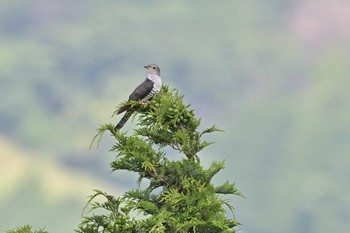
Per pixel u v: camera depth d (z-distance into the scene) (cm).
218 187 1708
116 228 1648
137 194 1684
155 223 1612
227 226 1656
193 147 1716
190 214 1641
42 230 1728
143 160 1672
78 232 1666
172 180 1694
